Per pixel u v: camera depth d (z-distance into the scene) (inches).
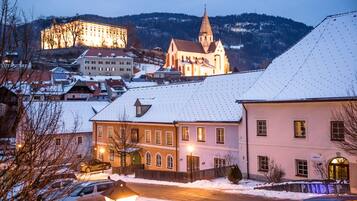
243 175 1293.1
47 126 293.9
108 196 306.0
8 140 259.8
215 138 1418.6
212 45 7844.5
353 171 928.9
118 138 1760.6
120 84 4389.8
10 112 257.1
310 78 1184.8
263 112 1240.8
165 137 1643.7
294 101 1136.8
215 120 1401.3
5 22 249.1
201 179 1293.1
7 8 249.9
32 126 288.0
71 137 349.1
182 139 1562.5
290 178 1163.3
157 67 7381.9
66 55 6653.5
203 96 1596.9
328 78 1138.0
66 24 6683.1
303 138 1137.4
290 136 1168.8
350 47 1186.6
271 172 1178.6
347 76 1104.2
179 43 7426.2
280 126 1194.6
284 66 1310.3
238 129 1327.5
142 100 1889.8
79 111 2273.6
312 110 1114.7
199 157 1483.8
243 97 1296.8
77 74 5595.5
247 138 1284.4
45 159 284.2
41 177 279.0
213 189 1109.1
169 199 975.0
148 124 1715.1
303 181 1027.3
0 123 252.8
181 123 1551.4
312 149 1112.8
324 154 1084.5
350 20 1264.8
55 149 307.7
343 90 1061.1
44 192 283.3
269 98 1212.5
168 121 1596.9
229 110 1406.3
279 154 1195.3
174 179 1343.5
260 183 1179.9
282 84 1239.5
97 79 4926.2
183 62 7204.7
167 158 1630.2
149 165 1732.3
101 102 2401.6
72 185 370.6
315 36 1315.2
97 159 1924.2
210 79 1665.8
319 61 1221.1
